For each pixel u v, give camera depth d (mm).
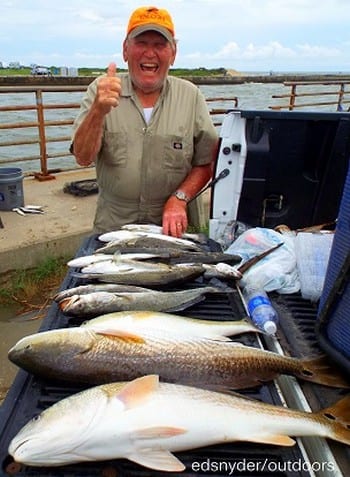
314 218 2711
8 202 6020
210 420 1284
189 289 2066
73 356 1489
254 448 1277
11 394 1421
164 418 1263
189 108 2955
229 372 1533
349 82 11766
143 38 2674
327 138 2500
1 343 4129
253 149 2420
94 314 1845
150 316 1762
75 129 2766
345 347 1522
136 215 3070
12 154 11453
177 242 2555
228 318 1884
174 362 1528
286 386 1542
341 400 1418
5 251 4883
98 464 1213
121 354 1519
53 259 5234
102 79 2430
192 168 3133
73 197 6758
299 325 1866
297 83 10281
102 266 2189
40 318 4520
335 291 1521
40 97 7160
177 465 1178
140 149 2875
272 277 2086
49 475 1168
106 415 1236
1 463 1182
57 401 1390
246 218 2625
